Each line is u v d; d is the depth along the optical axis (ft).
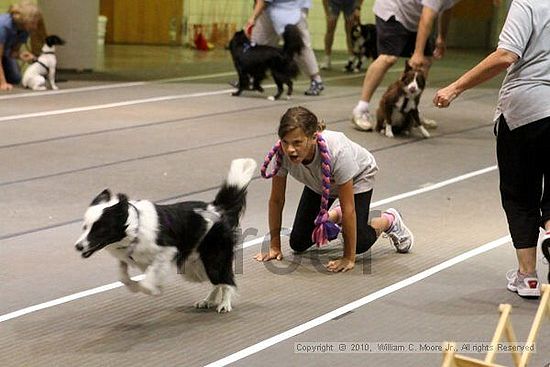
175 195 37.68
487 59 26.22
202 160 44.39
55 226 32.81
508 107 26.48
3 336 23.18
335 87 73.05
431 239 33.27
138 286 23.48
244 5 102.17
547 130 26.11
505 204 27.66
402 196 39.32
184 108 59.62
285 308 25.91
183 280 28.04
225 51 98.63
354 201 29.40
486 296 27.48
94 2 75.92
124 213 22.53
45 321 24.31
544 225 27.02
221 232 24.76
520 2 26.22
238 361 22.07
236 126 53.72
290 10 65.21
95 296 26.37
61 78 71.31
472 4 114.62
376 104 64.39
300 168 28.30
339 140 28.32
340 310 25.91
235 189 25.25
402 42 52.75
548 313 19.97
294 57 65.26
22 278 27.50
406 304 26.58
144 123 53.57
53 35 70.95
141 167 42.39
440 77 81.97
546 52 26.20
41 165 41.91
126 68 79.71
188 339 23.41
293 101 64.54
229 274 25.31
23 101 59.72
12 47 65.57
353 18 84.12
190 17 101.81
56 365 21.56
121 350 22.57
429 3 50.26
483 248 32.35
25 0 69.92
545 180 27.02
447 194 40.06
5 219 33.32
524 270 27.40
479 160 47.75
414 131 54.54
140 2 100.78
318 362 22.15
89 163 42.73
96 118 54.54
